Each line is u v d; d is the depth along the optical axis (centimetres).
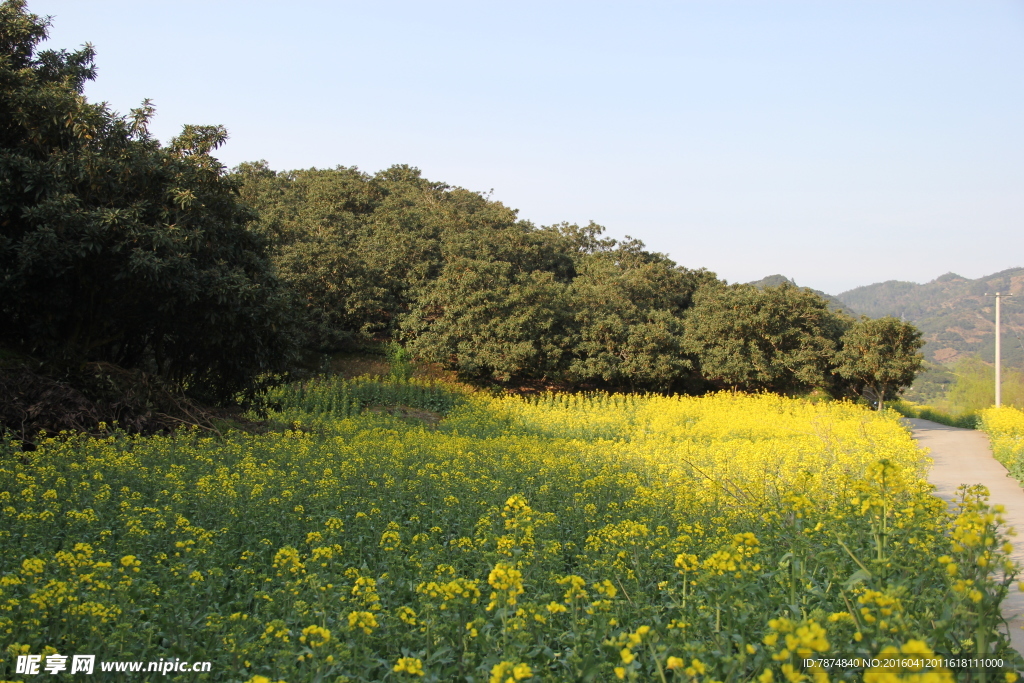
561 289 3241
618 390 3350
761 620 398
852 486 540
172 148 1494
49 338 1356
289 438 1327
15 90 1335
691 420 2200
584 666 371
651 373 3206
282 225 3434
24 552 596
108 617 420
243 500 756
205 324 1423
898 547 475
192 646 422
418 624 446
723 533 601
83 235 1227
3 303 1258
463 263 3089
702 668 324
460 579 439
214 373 1592
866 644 345
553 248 4200
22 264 1183
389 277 3412
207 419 1435
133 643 420
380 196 4797
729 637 371
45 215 1203
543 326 3041
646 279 4284
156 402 1391
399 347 3155
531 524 637
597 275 4003
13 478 847
